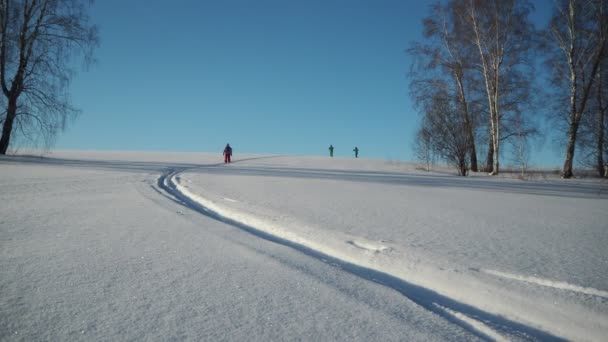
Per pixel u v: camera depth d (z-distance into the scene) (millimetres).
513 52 21438
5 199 7793
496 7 21031
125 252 4082
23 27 18531
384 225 5922
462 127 22719
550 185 15391
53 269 3459
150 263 3727
